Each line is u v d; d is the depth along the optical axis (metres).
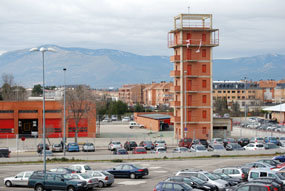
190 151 63.72
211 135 88.75
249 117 151.75
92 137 92.88
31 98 117.19
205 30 88.38
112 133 103.69
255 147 64.56
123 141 84.56
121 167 43.62
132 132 107.50
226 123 91.62
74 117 85.62
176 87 89.19
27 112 92.19
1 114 91.12
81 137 92.81
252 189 28.39
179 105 89.50
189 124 88.81
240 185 29.22
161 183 31.69
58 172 38.72
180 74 88.94
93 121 93.56
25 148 73.12
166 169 49.41
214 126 91.62
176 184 31.14
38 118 92.25
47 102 92.88
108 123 142.50
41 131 92.12
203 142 74.50
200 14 88.38
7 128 91.62
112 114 175.25
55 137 92.19
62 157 57.62
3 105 91.19
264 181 29.89
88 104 92.38
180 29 87.31
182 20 87.88
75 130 90.69
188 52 88.88
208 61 89.50
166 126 114.75
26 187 38.22
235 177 38.59
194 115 89.31
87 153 66.69
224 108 169.00
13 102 91.56
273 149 62.97
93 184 36.25
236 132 103.81
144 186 38.38
